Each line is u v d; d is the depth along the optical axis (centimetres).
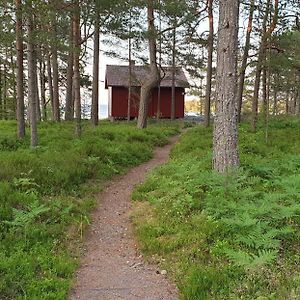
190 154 1312
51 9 1219
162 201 814
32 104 1323
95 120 2209
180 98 4238
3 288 486
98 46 2123
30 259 561
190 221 689
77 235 692
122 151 1362
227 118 927
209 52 2217
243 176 817
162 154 1555
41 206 707
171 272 554
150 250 627
